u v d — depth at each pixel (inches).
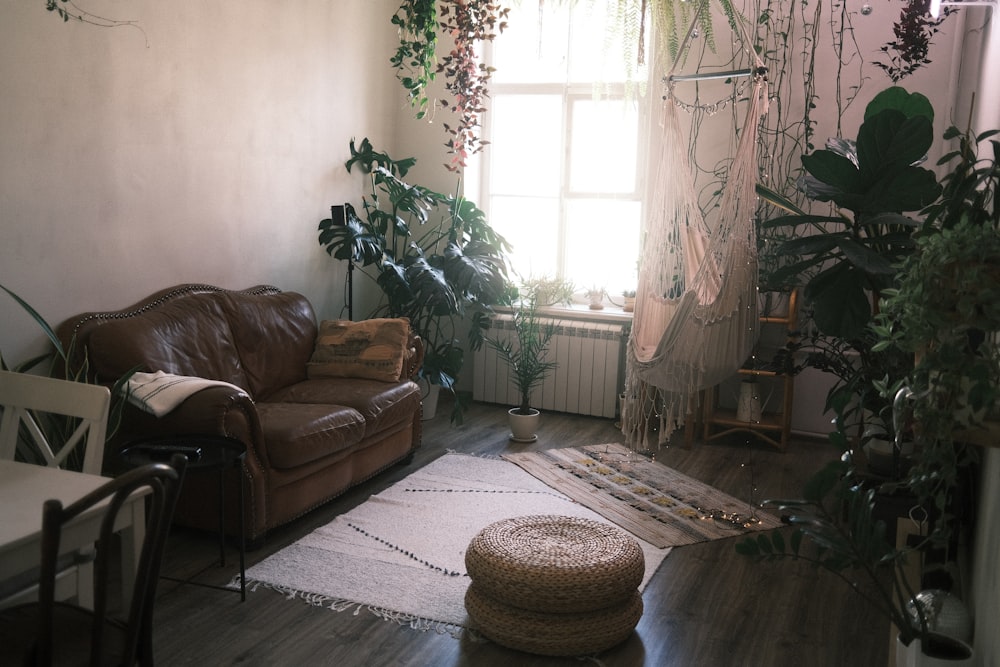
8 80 121.7
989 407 55.0
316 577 120.3
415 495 154.5
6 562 67.6
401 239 228.8
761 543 68.0
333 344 172.9
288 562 124.6
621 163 217.5
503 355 216.4
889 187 120.6
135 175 144.9
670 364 150.1
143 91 144.9
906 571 93.6
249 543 128.2
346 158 205.5
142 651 68.1
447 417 211.2
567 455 181.5
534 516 118.3
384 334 172.2
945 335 58.1
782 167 193.8
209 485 128.3
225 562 124.3
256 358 160.2
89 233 137.0
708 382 149.3
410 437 172.9
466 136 199.0
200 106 157.8
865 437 137.5
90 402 89.4
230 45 163.8
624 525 143.5
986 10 155.9
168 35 149.0
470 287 196.7
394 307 202.8
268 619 108.5
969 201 90.4
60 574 83.0
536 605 100.4
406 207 203.6
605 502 154.1
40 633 59.7
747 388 189.3
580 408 212.8
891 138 117.1
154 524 63.5
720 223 143.9
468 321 226.4
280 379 165.2
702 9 145.3
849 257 119.8
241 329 158.6
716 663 101.5
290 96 182.7
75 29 131.3
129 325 135.5
